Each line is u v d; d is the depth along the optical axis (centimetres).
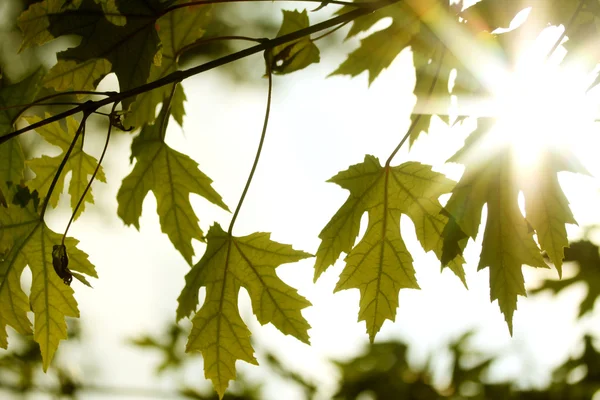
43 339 158
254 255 157
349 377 204
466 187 152
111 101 150
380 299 157
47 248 158
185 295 157
